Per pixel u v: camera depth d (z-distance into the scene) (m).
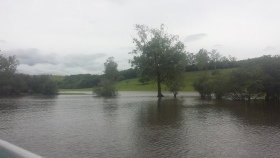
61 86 112.56
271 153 8.28
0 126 13.34
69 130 12.21
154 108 23.33
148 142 9.79
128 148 8.90
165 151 8.55
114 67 85.44
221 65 113.19
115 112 20.03
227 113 19.09
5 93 58.66
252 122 14.61
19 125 13.64
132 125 13.65
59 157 7.81
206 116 17.36
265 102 30.59
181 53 45.94
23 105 27.39
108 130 12.24
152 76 47.19
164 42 46.09
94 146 9.18
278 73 30.88
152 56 46.25
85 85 110.62
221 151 8.55
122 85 106.25
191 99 38.03
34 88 64.56
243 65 33.72
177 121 15.05
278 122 14.59
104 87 52.62
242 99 33.81
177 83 45.19
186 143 9.62
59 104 28.86
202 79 41.47
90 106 25.83
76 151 8.49
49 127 13.05
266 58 32.41
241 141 9.93
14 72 61.50
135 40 46.88
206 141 9.94
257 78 31.08
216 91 36.91
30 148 8.84
